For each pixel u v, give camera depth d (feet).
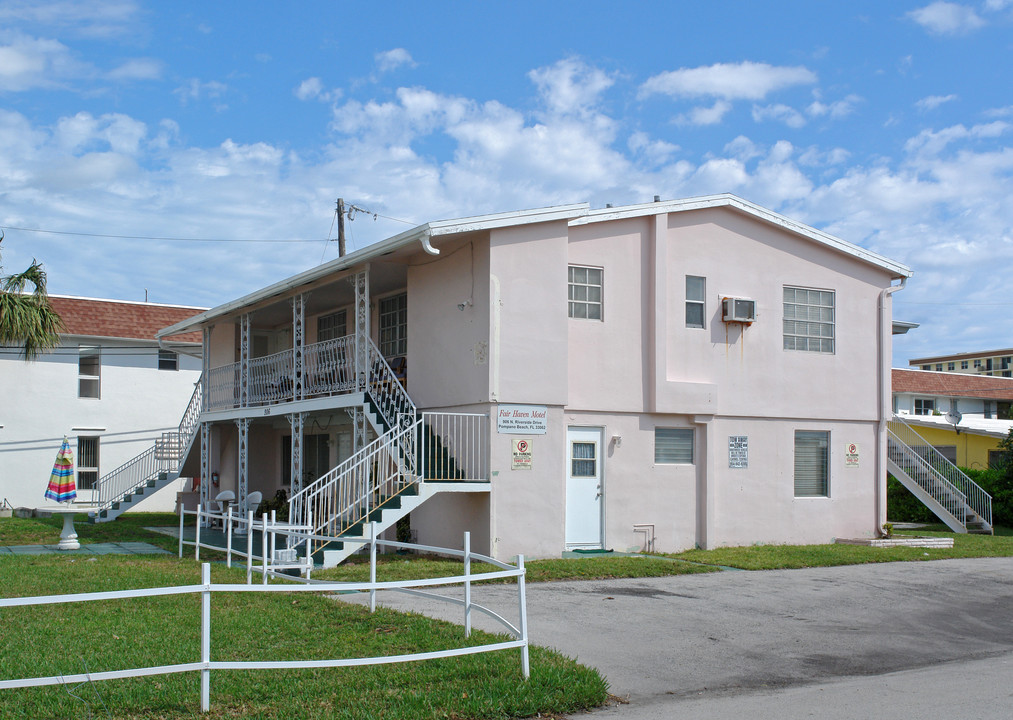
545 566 48.49
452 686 25.02
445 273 56.29
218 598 37.58
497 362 51.75
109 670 25.46
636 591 43.11
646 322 59.41
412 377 59.16
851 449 67.51
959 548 63.36
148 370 108.37
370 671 26.30
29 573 43.75
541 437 52.95
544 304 53.62
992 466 97.40
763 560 53.72
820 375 66.28
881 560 56.39
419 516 58.08
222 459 89.61
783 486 64.23
